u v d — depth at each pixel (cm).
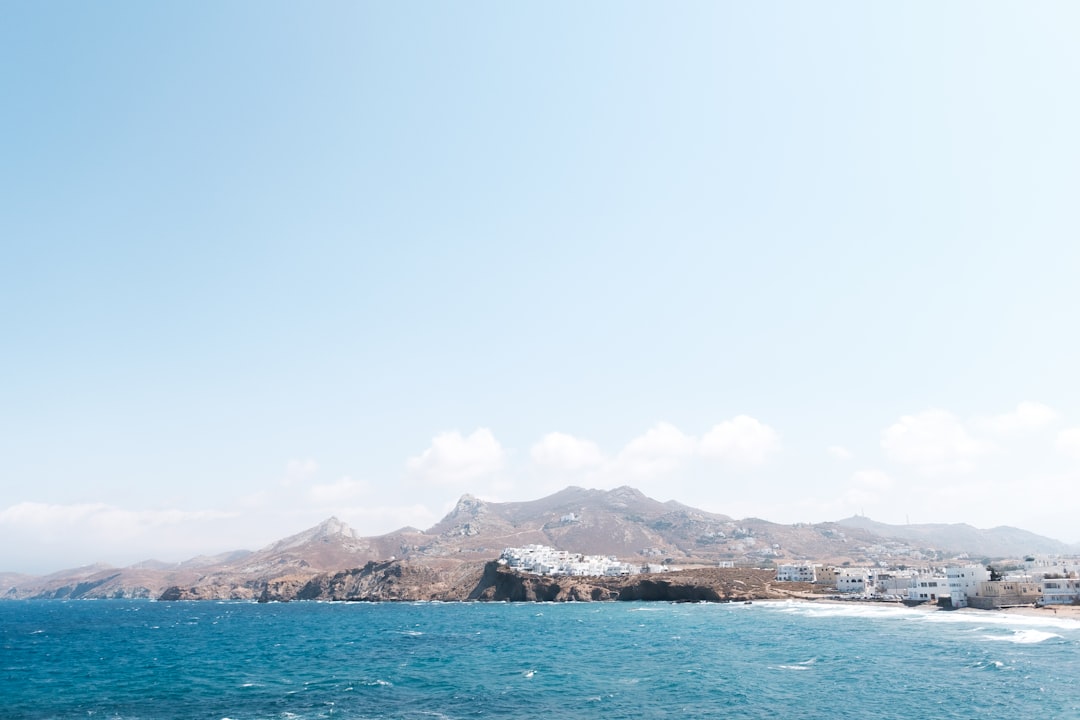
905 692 8144
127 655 13938
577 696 8400
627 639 14425
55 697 8981
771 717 7162
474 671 10506
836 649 11912
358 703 8169
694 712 7450
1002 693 7931
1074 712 7025
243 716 7588
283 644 15338
